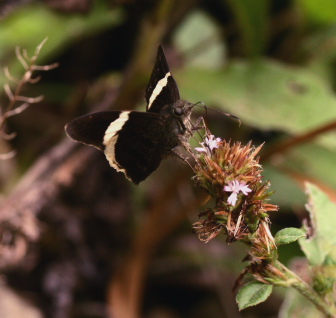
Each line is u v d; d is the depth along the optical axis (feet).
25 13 1.93
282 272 1.59
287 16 2.10
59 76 2.25
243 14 1.90
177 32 2.20
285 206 1.93
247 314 1.95
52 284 1.90
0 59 1.92
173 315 2.01
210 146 1.58
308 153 1.90
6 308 1.87
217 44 2.20
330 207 1.67
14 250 1.88
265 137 2.04
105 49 2.25
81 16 1.94
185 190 2.00
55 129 1.98
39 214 1.90
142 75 1.91
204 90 1.89
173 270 1.99
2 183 1.97
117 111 1.61
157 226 1.88
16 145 2.09
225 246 1.94
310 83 1.87
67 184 1.90
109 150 1.63
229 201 1.56
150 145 1.64
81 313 1.92
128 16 2.12
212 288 2.03
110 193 1.95
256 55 1.93
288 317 1.69
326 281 1.61
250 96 1.88
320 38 2.02
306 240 1.65
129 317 1.88
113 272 1.93
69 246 1.92
